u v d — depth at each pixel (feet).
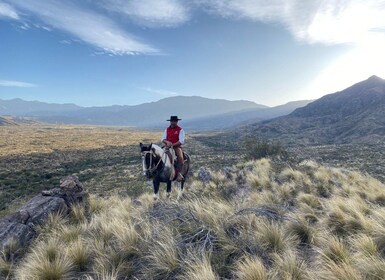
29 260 21.57
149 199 41.63
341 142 342.64
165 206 29.81
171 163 35.01
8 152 260.01
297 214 26.35
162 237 21.94
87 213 36.40
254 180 48.78
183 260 18.90
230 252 19.79
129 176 140.67
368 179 51.39
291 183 45.91
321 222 25.43
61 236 26.35
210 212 26.03
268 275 16.28
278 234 20.97
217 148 306.76
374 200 34.14
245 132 555.28
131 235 23.04
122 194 73.15
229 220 24.62
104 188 114.42
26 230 28.50
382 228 20.04
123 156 253.65
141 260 20.86
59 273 19.52
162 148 35.53
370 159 140.05
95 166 197.57
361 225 22.70
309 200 33.60
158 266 19.01
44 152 267.39
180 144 36.32
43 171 173.78
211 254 19.34
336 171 56.29
